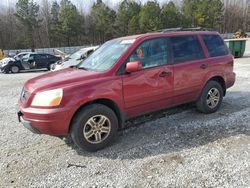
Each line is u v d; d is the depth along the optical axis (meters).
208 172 3.55
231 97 7.21
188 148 4.26
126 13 62.47
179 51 5.18
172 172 3.61
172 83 5.00
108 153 4.25
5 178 3.70
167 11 61.78
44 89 4.01
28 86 4.31
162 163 3.85
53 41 62.56
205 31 5.77
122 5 62.75
